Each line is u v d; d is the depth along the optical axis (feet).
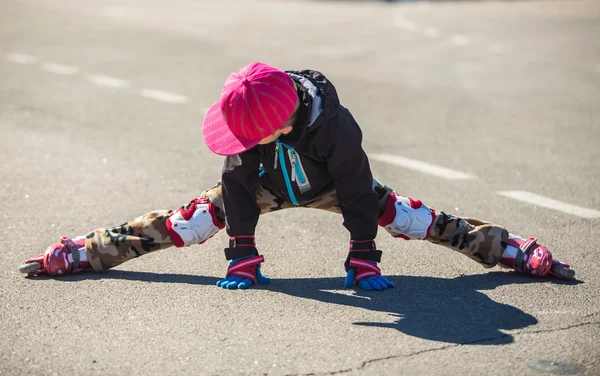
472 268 15.76
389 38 46.24
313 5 62.64
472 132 27.73
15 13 52.95
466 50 42.75
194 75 36.11
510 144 26.22
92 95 32.19
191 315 13.38
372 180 14.16
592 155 24.93
